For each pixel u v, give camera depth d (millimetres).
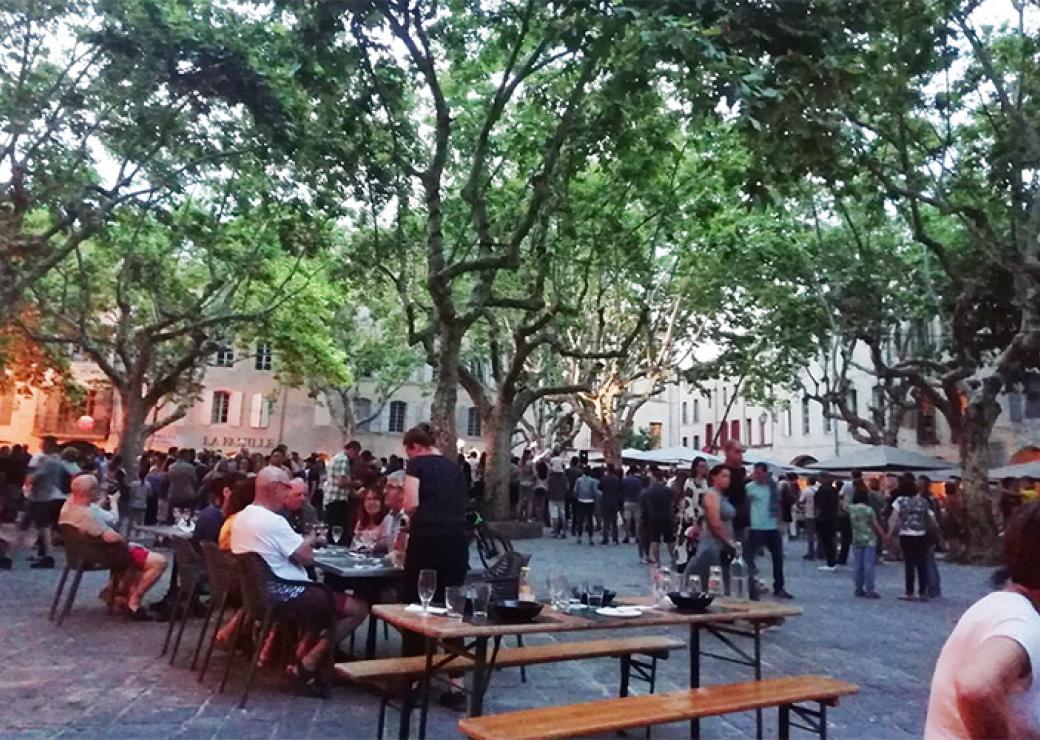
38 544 13844
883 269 25484
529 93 16109
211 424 46844
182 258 29719
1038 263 16625
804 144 9859
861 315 26016
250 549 6461
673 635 9562
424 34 13953
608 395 32062
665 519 16125
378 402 50250
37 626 8836
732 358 32312
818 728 5344
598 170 18453
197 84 15492
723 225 23766
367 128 15359
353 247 22156
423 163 17938
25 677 6797
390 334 43156
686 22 9203
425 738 5379
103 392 45719
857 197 13539
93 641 8234
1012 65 16359
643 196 19406
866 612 11852
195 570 7809
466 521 6531
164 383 25078
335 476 14070
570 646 6164
